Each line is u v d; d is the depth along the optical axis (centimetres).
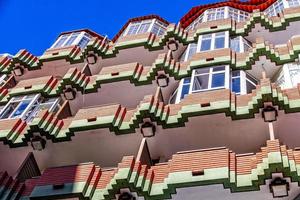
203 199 1179
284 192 1111
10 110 1850
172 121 1456
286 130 1387
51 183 1334
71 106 1884
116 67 1909
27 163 1549
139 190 1213
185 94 1641
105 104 1861
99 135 1552
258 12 2030
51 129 1596
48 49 2344
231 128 1418
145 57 2106
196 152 1259
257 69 1694
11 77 2227
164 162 1416
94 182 1317
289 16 1950
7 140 1605
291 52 1691
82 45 2445
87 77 1950
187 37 2086
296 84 1543
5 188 1372
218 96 1455
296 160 1150
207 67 1702
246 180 1146
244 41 1958
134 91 1830
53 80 2003
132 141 1527
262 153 1177
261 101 1370
